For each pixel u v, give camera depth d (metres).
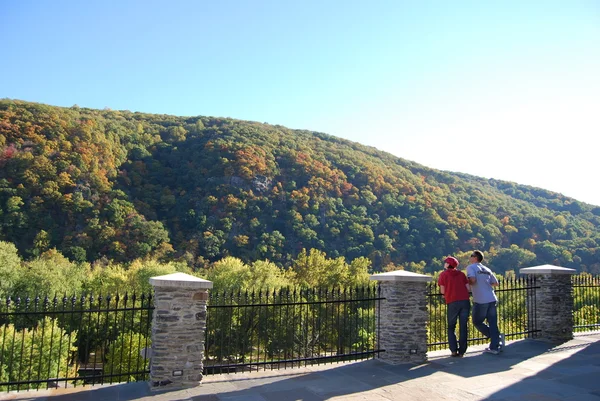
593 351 8.52
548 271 9.45
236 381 6.50
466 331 8.04
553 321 9.42
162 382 6.08
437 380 6.50
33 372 13.65
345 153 103.12
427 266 71.88
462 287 8.09
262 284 36.66
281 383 6.39
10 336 13.64
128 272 41.56
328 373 6.95
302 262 47.44
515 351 8.51
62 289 32.34
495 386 6.17
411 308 7.80
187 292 6.39
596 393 5.83
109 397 5.70
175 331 6.25
